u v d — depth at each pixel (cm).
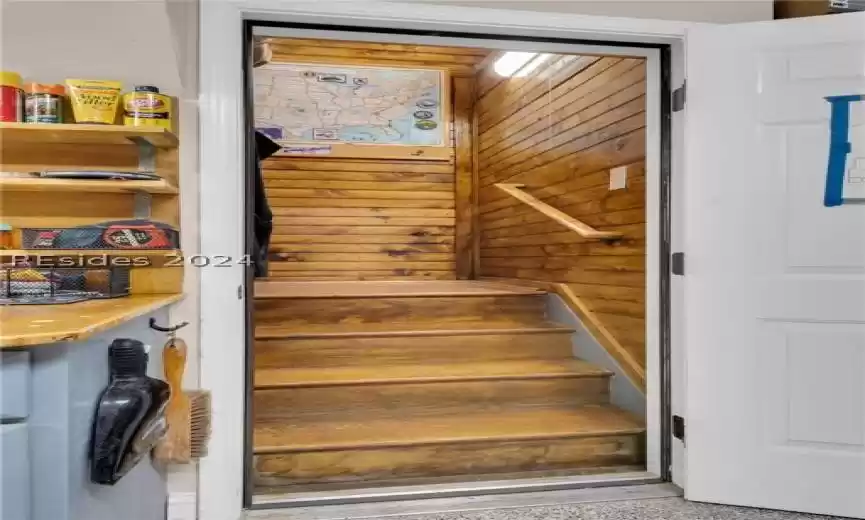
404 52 496
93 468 114
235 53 197
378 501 216
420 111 529
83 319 111
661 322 238
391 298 351
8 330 95
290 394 272
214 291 196
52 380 101
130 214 193
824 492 207
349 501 214
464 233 529
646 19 220
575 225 315
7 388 98
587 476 240
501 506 213
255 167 221
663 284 236
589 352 321
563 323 348
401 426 261
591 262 324
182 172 196
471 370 301
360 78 519
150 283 189
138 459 130
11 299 151
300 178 510
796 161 209
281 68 506
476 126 528
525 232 420
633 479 235
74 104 176
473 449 247
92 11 190
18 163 188
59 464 101
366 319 348
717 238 216
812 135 208
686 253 220
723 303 215
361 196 520
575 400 299
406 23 208
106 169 191
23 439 98
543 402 296
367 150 520
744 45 213
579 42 228
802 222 208
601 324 313
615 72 296
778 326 211
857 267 205
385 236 523
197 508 196
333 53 500
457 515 206
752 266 212
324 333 310
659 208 238
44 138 185
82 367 109
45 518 100
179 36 194
